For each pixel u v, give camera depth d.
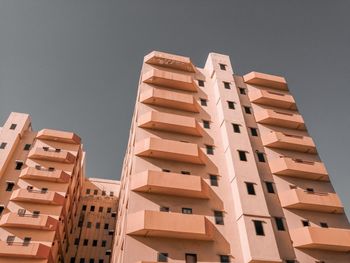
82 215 54.84
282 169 28.12
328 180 29.25
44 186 37.47
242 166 27.14
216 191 26.14
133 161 26.64
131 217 22.20
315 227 23.78
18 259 30.06
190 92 34.72
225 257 21.98
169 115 29.69
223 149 29.86
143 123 29.11
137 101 35.47
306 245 23.22
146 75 34.16
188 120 29.89
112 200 58.06
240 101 34.66
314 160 30.91
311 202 25.72
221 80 35.41
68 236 45.16
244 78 37.69
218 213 24.62
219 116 32.62
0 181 36.50
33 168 37.78
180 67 37.12
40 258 30.59
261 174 28.05
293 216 25.59
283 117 33.19
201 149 29.33
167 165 26.94
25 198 34.97
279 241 23.56
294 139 31.09
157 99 31.22
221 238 22.95
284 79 38.44
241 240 22.95
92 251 50.66
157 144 26.69
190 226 21.69
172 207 24.00
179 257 21.14
